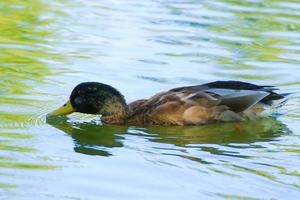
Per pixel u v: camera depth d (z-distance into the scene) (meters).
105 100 16.03
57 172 13.27
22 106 16.36
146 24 21.78
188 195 12.49
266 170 13.51
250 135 15.39
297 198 12.39
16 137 14.82
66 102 16.25
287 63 19.30
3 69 18.31
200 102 15.98
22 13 22.42
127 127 15.84
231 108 16.02
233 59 19.47
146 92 17.30
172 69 18.66
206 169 13.54
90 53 19.52
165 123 15.85
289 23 22.19
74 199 12.27
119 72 18.38
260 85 17.53
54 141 14.81
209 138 15.20
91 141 14.95
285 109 16.67
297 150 14.55
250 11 23.14
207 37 20.94
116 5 23.45
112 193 12.51
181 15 22.62
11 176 13.01
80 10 22.89
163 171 13.43
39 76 17.98
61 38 20.55
